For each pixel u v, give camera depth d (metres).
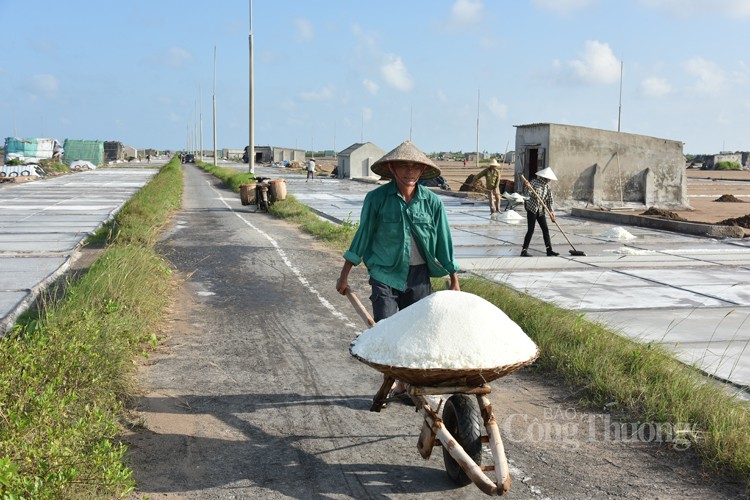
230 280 10.99
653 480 4.34
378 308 5.22
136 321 7.23
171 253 13.74
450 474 4.28
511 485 4.27
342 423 5.25
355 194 35.03
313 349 7.21
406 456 4.70
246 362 6.73
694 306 9.16
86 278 8.37
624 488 4.24
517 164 26.81
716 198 33.81
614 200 25.34
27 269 11.32
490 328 4.11
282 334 7.79
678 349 7.03
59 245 14.34
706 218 22.94
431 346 4.00
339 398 5.79
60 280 10.34
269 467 4.49
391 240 5.24
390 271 5.26
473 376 3.95
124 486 4.04
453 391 4.07
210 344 7.33
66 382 4.75
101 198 29.88
